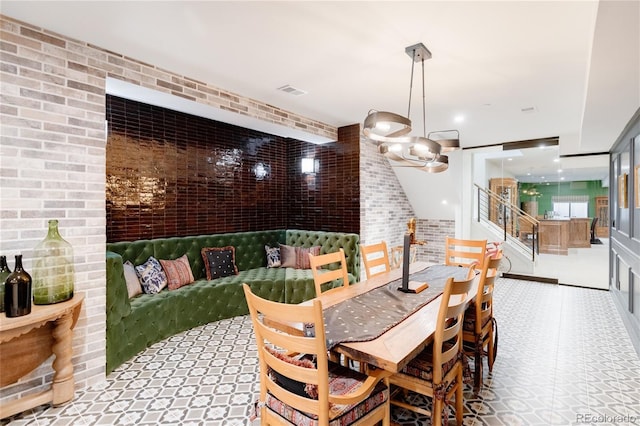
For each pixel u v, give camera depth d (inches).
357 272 181.6
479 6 73.7
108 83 102.0
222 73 114.8
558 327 141.9
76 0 73.2
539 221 250.7
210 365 107.4
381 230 208.5
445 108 147.6
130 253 135.5
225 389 93.4
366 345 59.1
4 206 78.7
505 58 99.0
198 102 122.0
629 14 59.2
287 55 100.4
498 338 129.5
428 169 117.6
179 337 130.5
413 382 69.4
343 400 52.6
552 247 244.4
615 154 181.0
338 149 191.8
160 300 126.6
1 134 78.4
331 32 86.6
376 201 202.4
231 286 152.8
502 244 232.8
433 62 102.9
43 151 84.7
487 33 85.1
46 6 75.6
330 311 77.1
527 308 168.4
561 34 84.7
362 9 75.9
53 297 80.7
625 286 147.4
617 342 126.7
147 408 84.4
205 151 169.0
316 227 202.8
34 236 82.9
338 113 162.7
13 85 80.2
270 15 79.1
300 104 148.4
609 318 153.5
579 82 116.5
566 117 159.5
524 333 135.2
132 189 139.7
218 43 93.4
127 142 137.9
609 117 127.3
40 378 85.4
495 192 270.4
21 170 81.2
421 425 79.1
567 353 117.2
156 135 148.3
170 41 92.6
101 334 96.1
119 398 88.6
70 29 85.8
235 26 84.2
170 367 106.0
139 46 95.3
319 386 50.4
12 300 72.0
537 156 248.1
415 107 147.8
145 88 106.7
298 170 211.2
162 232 150.9
